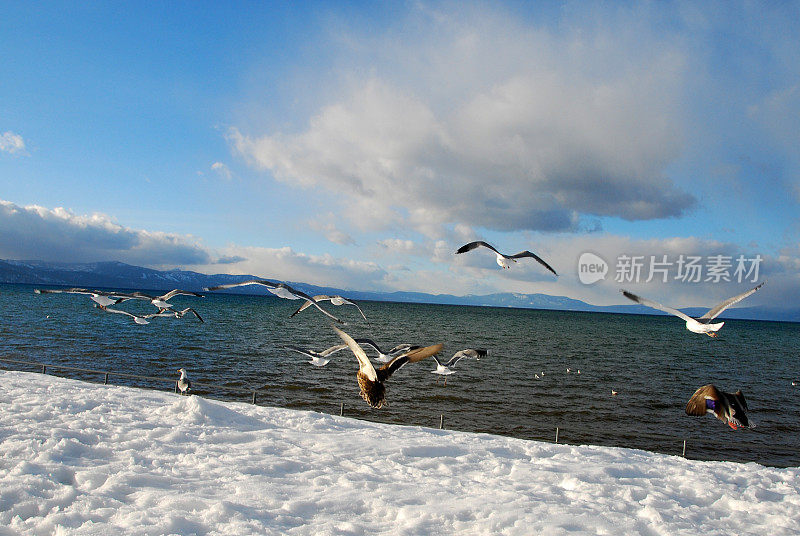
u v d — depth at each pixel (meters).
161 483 9.80
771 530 9.30
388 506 9.27
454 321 161.38
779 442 28.86
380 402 5.53
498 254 14.59
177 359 48.25
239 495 9.41
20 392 16.50
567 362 62.75
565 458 13.88
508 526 8.55
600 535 8.34
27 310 103.75
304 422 15.85
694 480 12.12
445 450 13.78
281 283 17.33
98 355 48.09
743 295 10.27
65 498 8.63
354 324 119.56
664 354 82.00
